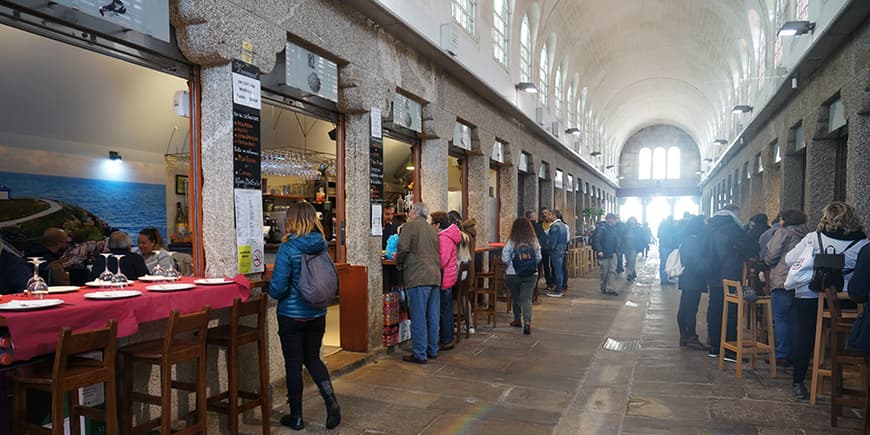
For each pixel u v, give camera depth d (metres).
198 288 3.31
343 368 5.23
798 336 4.57
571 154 18.41
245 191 4.02
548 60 15.33
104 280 3.39
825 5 7.02
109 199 6.92
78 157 6.52
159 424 3.13
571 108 19.88
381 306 6.06
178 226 7.84
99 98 6.22
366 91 5.76
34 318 2.39
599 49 20.30
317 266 3.75
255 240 4.14
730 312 5.82
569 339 6.87
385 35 6.21
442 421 4.04
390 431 3.85
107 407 2.65
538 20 13.14
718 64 19.86
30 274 3.61
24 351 2.36
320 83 5.20
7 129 5.74
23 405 2.61
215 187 3.95
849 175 6.59
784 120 10.52
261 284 4.04
